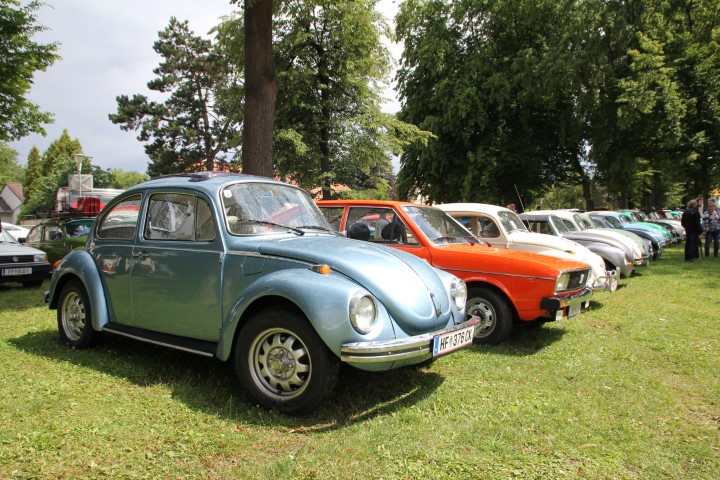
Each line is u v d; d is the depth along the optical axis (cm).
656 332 653
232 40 1545
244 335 368
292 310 358
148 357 488
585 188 2945
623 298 920
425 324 373
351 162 1612
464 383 438
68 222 1155
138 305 455
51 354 493
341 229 663
